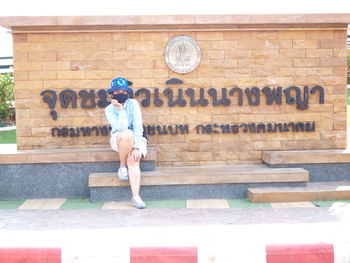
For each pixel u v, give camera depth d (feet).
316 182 19.08
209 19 18.86
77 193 18.65
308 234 12.56
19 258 11.11
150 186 17.93
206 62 19.54
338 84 19.79
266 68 19.63
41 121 19.47
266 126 19.83
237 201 17.63
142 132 17.48
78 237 12.42
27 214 15.90
